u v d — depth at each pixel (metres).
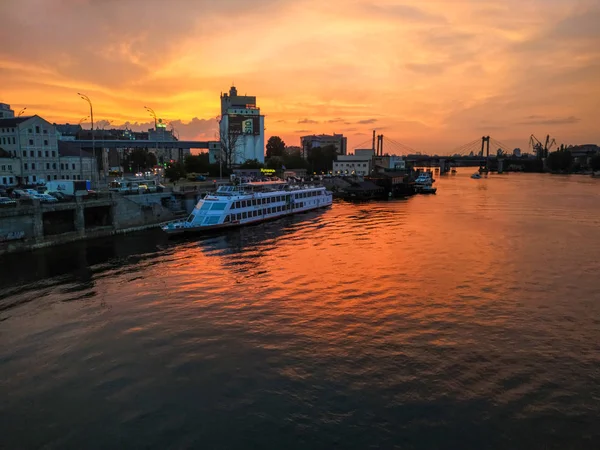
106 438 20.39
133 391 24.11
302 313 34.66
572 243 61.97
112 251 58.00
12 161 100.88
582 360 27.25
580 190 165.38
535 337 30.38
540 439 20.11
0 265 50.53
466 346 28.94
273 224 81.50
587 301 37.44
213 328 31.97
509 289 40.53
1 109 158.62
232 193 80.81
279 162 187.25
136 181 107.44
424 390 23.86
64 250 58.59
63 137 172.75
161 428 21.02
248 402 22.94
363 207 111.44
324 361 27.00
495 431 20.59
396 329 31.58
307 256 53.94
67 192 77.81
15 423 21.56
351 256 53.75
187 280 43.81
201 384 24.67
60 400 23.42
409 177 188.00
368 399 23.06
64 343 29.89
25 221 58.34
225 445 19.80
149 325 32.62
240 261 51.66
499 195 146.50
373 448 19.52
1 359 27.80
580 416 21.72
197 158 159.50
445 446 19.61
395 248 58.47
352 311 35.03
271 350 28.47
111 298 38.66
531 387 24.20
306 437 20.25
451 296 38.53
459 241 63.38
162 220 81.00
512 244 61.22
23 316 34.72
